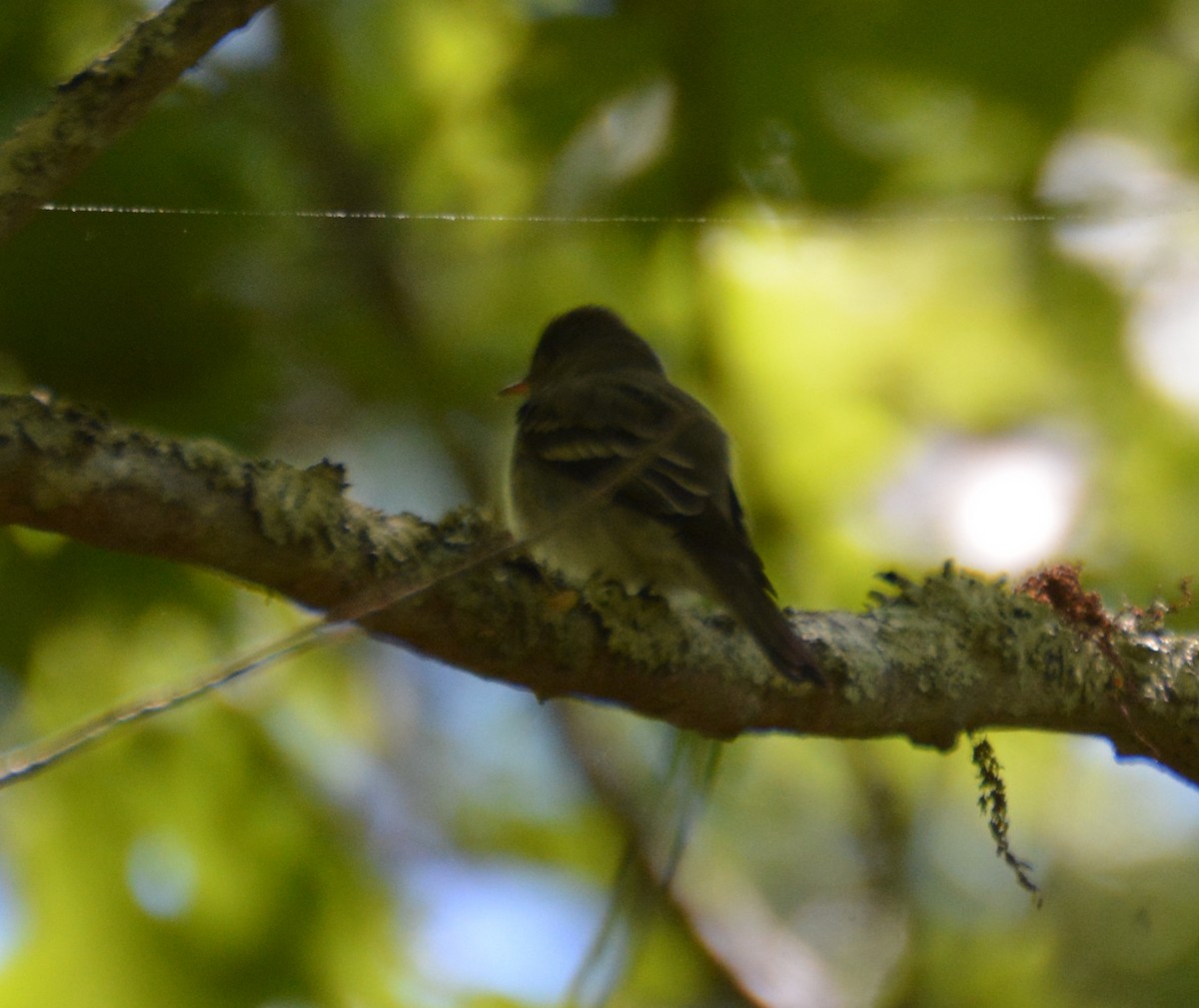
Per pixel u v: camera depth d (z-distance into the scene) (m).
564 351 9.98
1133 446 11.34
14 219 4.94
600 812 11.82
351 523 5.21
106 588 9.42
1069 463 11.38
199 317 9.87
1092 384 11.50
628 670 5.82
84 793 9.77
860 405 11.56
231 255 10.16
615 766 11.57
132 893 9.71
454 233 11.50
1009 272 11.58
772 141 10.48
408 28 11.12
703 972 10.72
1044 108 10.41
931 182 10.65
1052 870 11.55
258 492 4.99
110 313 9.57
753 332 11.59
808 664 5.87
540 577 5.66
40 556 9.32
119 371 9.68
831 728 6.36
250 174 10.42
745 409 11.36
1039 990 11.08
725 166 10.57
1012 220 11.17
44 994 9.46
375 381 11.34
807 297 11.58
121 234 9.59
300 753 10.99
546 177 11.00
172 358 9.80
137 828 9.91
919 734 6.60
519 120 10.88
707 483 7.61
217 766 10.09
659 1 10.41
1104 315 11.50
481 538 5.45
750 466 11.13
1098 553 11.08
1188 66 10.43
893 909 11.43
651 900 4.42
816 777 12.14
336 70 11.18
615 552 7.50
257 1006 9.77
